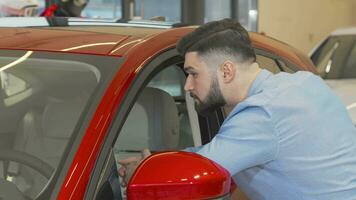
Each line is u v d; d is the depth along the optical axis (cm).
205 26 221
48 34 242
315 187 218
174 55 234
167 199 175
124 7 938
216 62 219
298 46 1184
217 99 223
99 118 191
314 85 224
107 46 222
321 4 1237
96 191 179
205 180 176
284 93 217
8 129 219
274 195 223
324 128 217
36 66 223
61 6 525
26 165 199
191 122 266
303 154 215
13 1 472
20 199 187
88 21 277
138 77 209
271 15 1114
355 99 598
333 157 218
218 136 214
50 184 181
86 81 207
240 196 247
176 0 1006
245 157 210
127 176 196
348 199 221
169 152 185
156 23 287
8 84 227
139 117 243
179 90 271
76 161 181
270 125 211
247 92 223
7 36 241
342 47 775
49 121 208
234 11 1077
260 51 295
